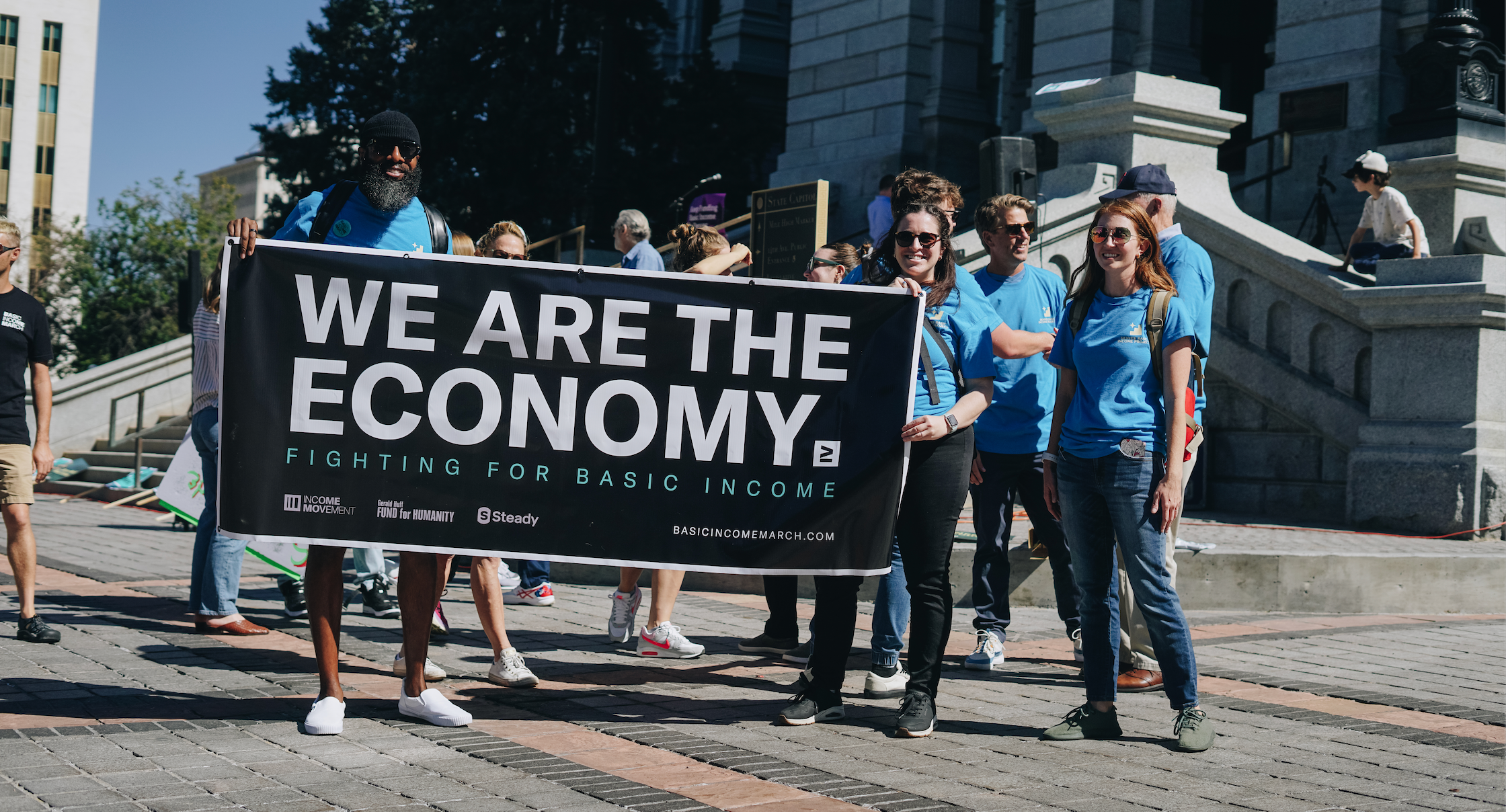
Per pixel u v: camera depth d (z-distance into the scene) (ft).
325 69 99.35
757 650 20.75
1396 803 12.89
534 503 15.16
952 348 15.85
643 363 15.26
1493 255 40.96
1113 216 14.92
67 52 265.95
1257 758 14.64
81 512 43.62
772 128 89.25
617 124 84.94
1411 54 45.65
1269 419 37.29
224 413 14.67
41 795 12.00
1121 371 15.05
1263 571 26.22
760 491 15.35
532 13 81.87
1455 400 32.37
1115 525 15.19
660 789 12.77
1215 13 67.31
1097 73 61.36
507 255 20.72
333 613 14.92
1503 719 16.81
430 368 15.05
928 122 67.67
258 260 14.74
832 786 13.01
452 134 82.48
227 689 16.84
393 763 13.50
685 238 22.58
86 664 18.10
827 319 15.37
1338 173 51.39
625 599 21.11
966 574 26.07
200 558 21.08
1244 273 37.91
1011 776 13.65
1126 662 18.74
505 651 17.61
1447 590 27.12
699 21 110.52
